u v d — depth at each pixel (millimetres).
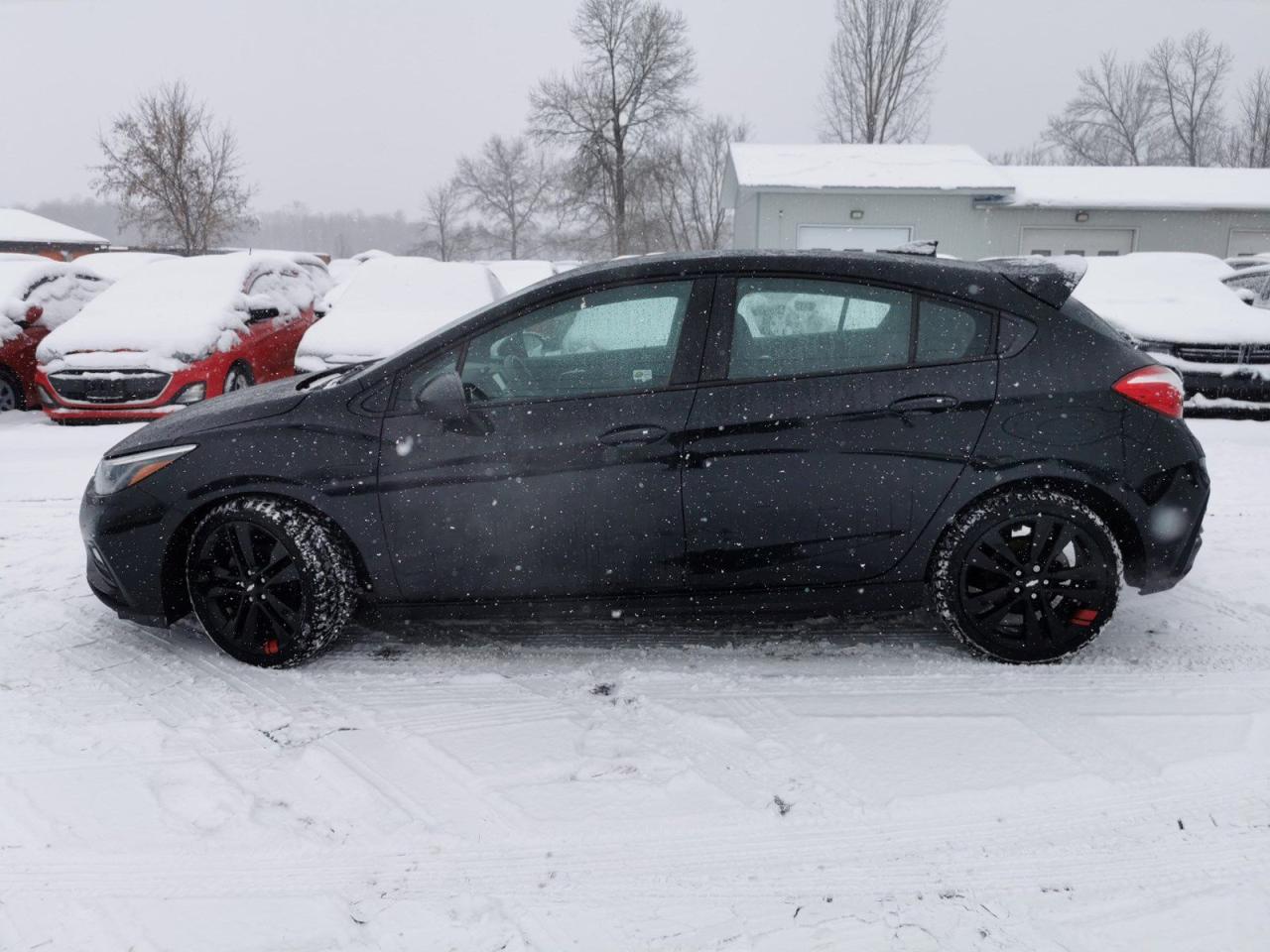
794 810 2609
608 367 3400
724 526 3350
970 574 3436
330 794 2729
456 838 2518
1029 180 22406
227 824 2586
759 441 3297
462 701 3301
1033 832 2498
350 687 3432
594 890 2309
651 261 3479
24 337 10188
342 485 3438
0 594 4473
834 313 3373
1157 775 2734
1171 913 2172
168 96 25078
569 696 3326
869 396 3301
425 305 10555
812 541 3361
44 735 3092
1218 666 3449
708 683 3402
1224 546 4883
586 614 3512
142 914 2242
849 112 41844
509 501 3383
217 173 25797
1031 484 3381
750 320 3381
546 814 2613
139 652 3787
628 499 3346
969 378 3307
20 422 9461
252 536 3539
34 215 37875
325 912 2238
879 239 21125
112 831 2562
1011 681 3350
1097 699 3199
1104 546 3342
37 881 2367
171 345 9023
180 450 3553
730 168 25312
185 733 3094
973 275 3412
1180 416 3400
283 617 3545
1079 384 3309
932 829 2518
